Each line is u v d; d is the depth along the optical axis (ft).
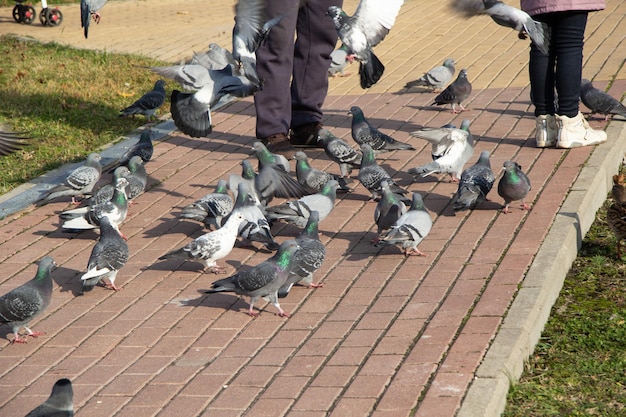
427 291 19.34
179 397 15.80
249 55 21.97
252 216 21.95
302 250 19.71
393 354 16.62
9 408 15.78
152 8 62.18
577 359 17.34
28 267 22.40
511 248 21.07
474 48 44.09
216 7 61.46
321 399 15.26
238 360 17.11
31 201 27.07
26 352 18.06
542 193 24.45
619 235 21.17
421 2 57.26
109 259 20.22
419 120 33.30
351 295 19.63
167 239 23.76
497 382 15.21
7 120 34.76
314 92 30.89
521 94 35.58
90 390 16.26
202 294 20.34
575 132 27.84
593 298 19.79
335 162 29.73
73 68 42.86
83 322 19.22
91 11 27.89
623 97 32.78
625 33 43.37
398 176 27.53
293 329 18.30
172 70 23.85
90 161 26.45
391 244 20.75
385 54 44.34
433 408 14.43
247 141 32.55
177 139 33.04
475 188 23.38
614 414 15.48
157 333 18.49
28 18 56.08
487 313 17.81
